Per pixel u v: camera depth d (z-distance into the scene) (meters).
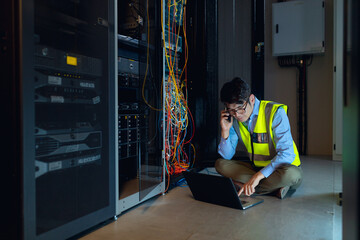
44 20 1.25
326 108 4.36
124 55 2.12
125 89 2.27
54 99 1.29
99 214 1.55
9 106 1.14
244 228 1.54
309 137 4.45
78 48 1.44
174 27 2.99
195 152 3.21
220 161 2.37
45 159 1.25
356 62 0.57
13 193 1.14
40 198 1.22
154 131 2.27
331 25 4.29
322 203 1.97
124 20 2.26
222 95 1.96
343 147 0.71
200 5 3.31
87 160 1.47
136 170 2.29
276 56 4.50
